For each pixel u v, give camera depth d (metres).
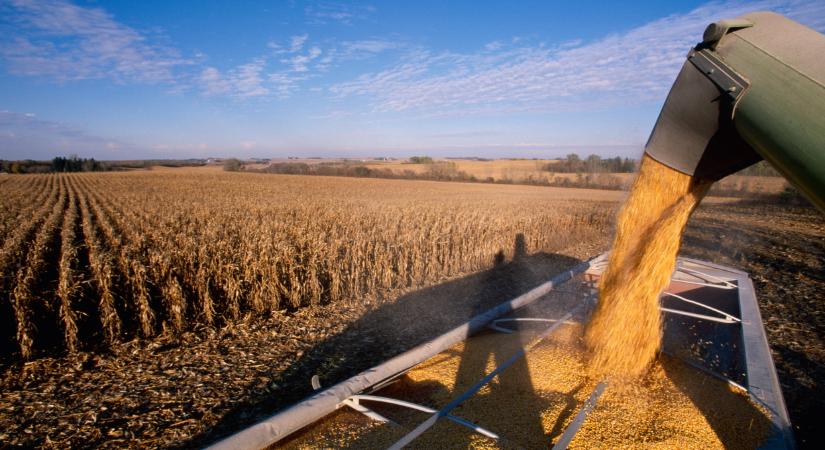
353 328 6.27
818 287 8.43
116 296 6.60
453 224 12.47
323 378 4.71
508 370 3.31
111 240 10.95
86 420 3.84
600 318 3.42
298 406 2.50
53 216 17.11
